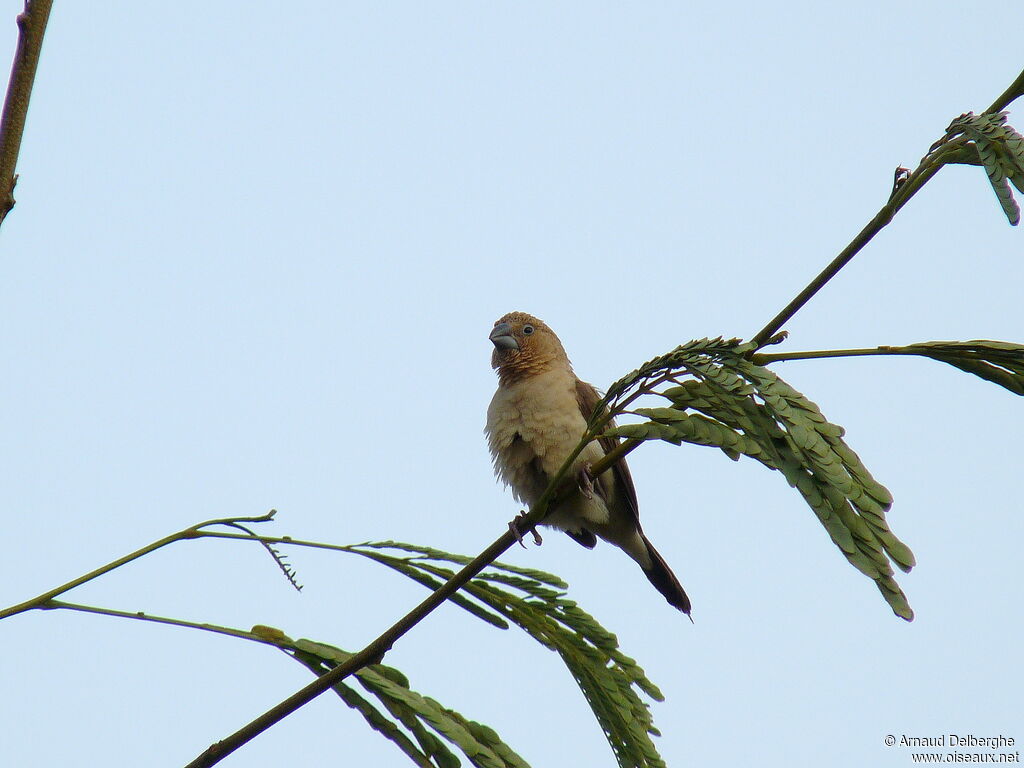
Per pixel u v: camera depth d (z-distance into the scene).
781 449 5.44
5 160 6.28
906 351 6.15
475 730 6.45
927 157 6.29
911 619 4.80
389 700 6.45
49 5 6.49
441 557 7.25
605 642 7.35
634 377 6.32
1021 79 6.37
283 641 6.71
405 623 6.52
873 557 4.95
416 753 6.44
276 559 6.74
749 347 5.90
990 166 5.89
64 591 6.25
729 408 5.73
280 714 6.25
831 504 5.12
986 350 5.97
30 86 6.39
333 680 6.37
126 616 6.40
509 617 7.53
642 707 7.40
